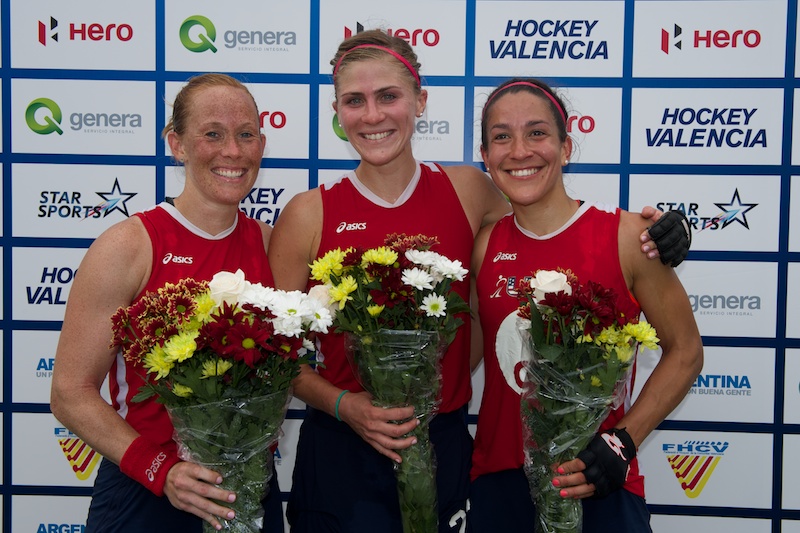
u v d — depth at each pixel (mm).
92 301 1474
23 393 2461
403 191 1775
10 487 2488
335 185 1807
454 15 2359
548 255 1648
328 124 2412
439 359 1439
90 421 1414
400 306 1361
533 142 1590
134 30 2375
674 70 2344
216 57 2385
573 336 1286
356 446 1700
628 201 2391
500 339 1664
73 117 2404
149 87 2395
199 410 1190
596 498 1426
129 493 1497
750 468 2424
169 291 1244
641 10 2332
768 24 2311
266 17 2371
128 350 1190
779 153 2338
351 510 1673
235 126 1544
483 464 1711
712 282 2395
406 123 1672
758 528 2430
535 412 1391
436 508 1521
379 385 1407
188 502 1278
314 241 1772
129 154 2418
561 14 2346
